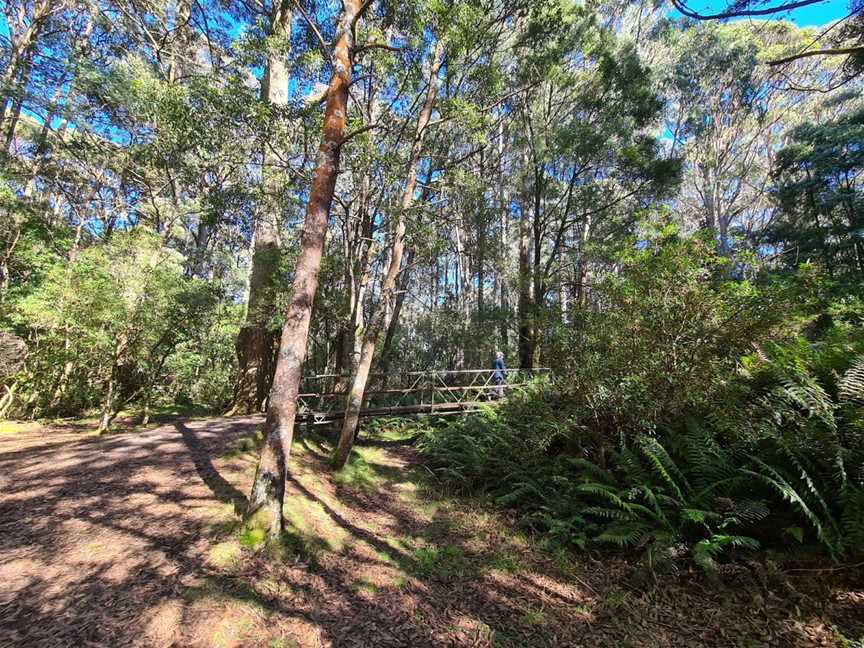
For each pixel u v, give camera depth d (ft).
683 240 17.24
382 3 28.35
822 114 83.61
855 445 12.31
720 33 71.82
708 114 83.97
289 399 14.44
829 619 10.02
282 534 14.02
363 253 43.29
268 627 10.13
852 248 61.77
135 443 23.75
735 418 14.11
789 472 12.97
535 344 21.47
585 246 44.37
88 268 29.76
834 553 11.43
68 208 62.95
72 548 12.38
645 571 12.67
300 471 21.04
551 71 40.70
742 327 15.07
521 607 11.80
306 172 28.94
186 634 9.52
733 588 11.61
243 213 34.37
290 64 29.12
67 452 22.04
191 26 45.68
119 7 42.45
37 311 29.37
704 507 13.66
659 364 16.21
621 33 70.38
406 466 25.46
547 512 17.49
